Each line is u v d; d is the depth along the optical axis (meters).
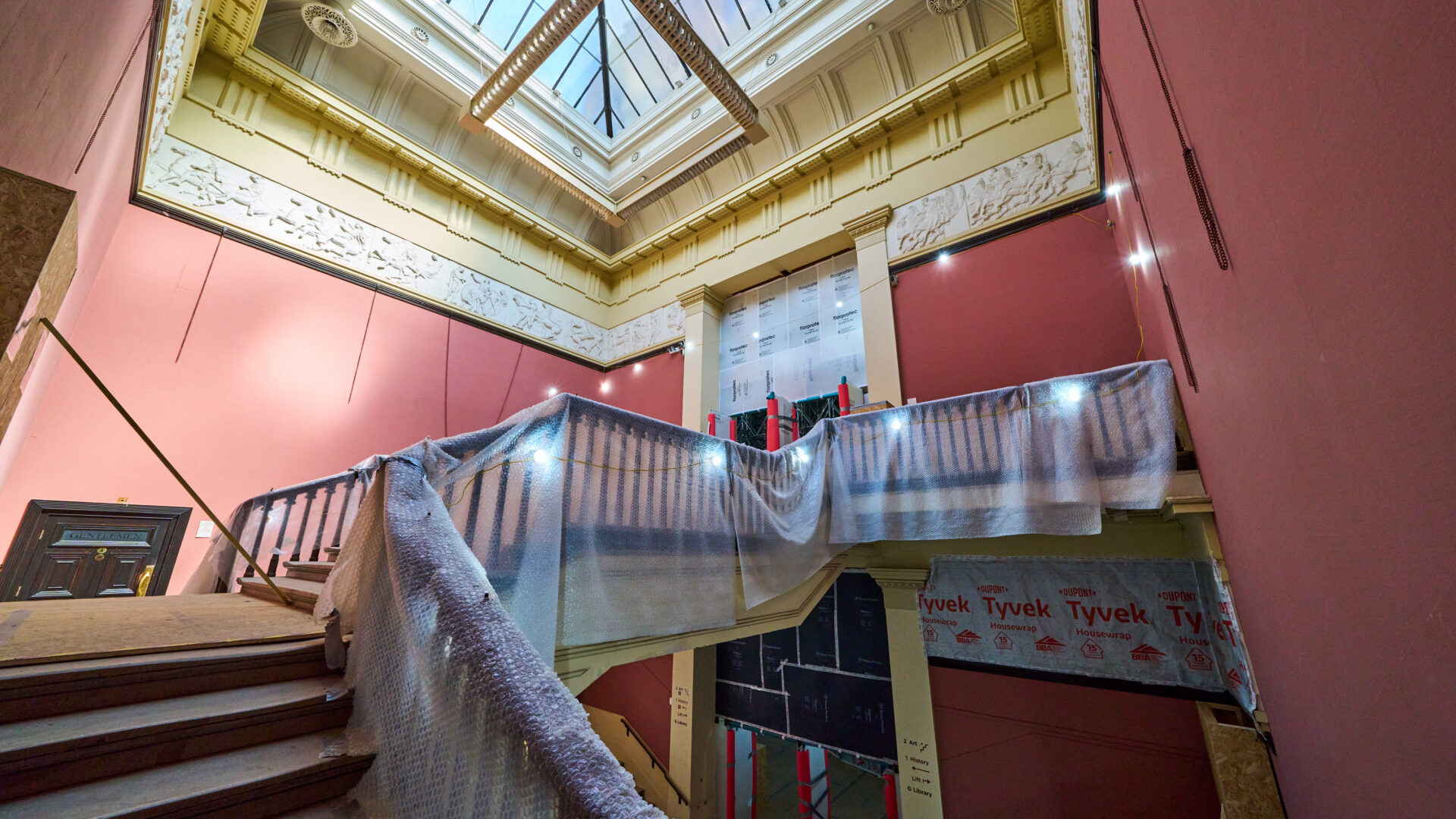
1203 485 3.18
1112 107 3.50
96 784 1.36
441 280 7.53
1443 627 0.93
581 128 8.38
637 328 9.29
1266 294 1.57
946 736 5.04
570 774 1.03
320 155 6.64
